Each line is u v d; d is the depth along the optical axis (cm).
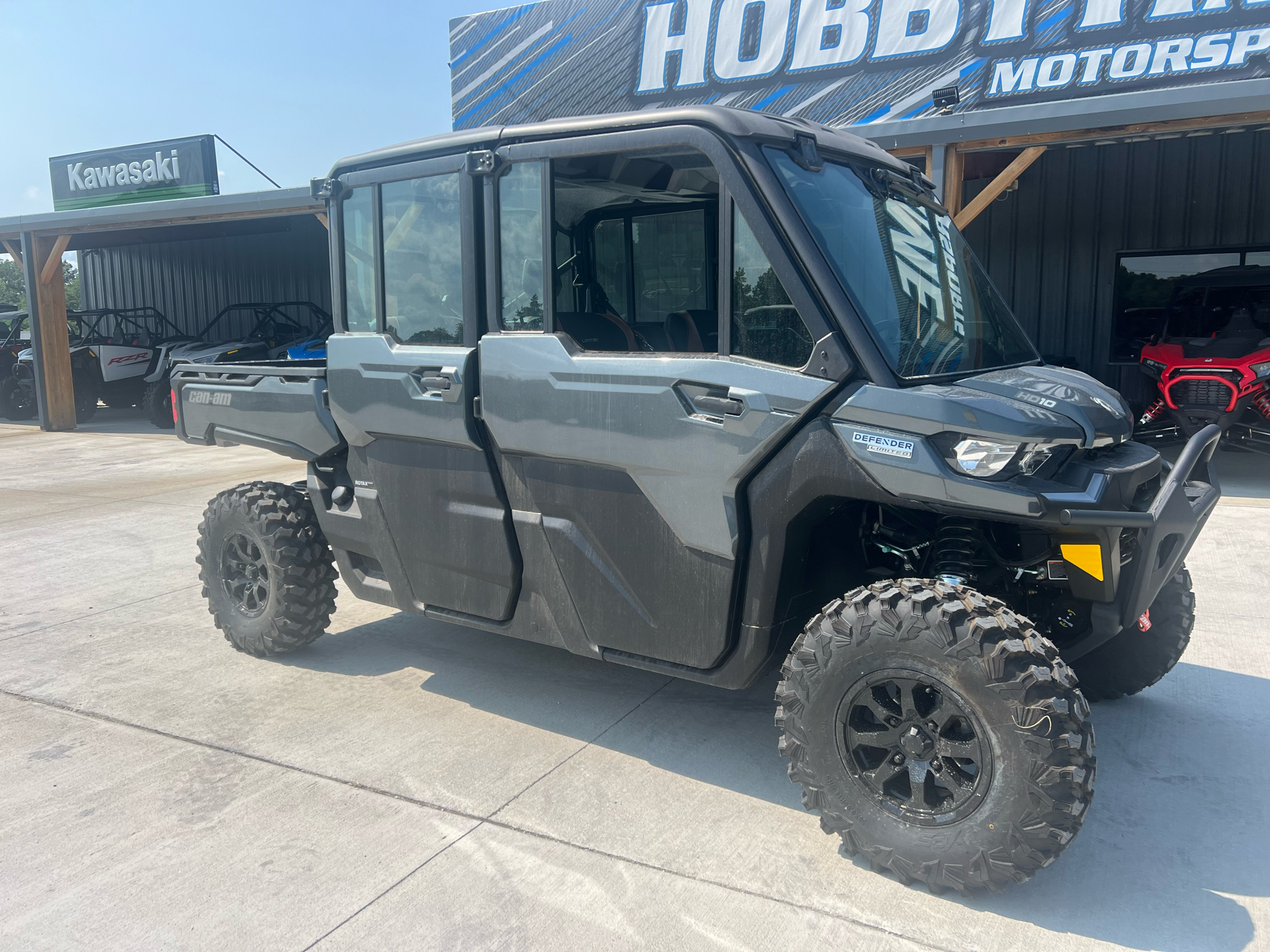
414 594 365
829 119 1123
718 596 279
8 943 230
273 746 339
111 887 252
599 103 1273
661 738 344
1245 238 1172
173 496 891
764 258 259
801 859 264
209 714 369
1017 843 226
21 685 404
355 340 355
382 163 342
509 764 323
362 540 381
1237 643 428
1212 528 647
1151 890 248
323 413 382
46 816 290
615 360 286
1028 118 766
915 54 1064
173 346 1616
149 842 274
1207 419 888
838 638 248
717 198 329
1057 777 220
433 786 307
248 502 415
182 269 2122
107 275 2245
